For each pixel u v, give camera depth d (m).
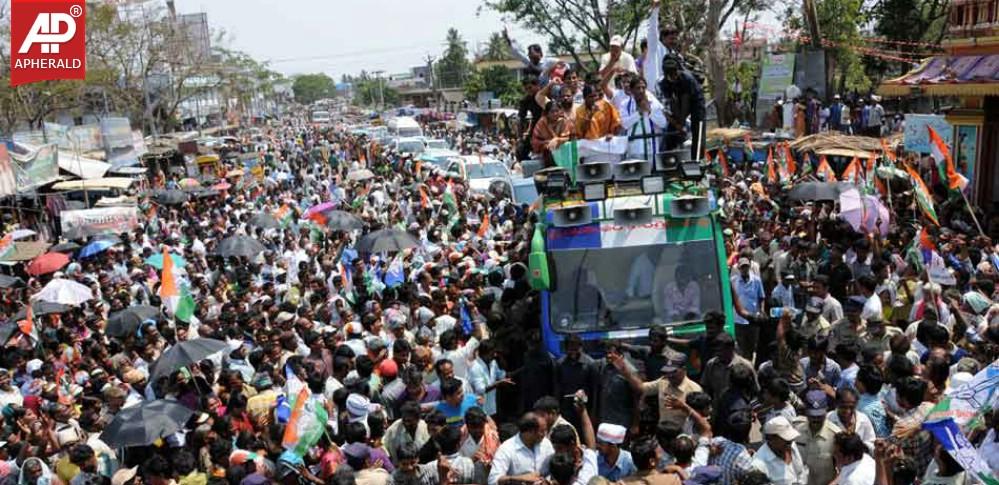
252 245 16.16
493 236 19.09
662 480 5.84
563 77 11.88
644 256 8.98
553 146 10.67
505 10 42.06
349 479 6.17
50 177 24.89
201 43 62.31
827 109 26.73
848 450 5.93
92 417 8.64
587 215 9.01
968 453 5.41
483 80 75.38
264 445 7.55
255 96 120.94
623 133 10.47
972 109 17.22
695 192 9.24
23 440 8.49
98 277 16.12
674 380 7.39
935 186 17.56
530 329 9.84
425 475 6.50
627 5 40.22
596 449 7.13
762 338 10.13
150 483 6.91
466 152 44.00
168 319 11.89
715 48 32.03
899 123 27.05
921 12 33.81
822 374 8.19
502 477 6.39
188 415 7.86
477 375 8.77
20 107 35.72
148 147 40.88
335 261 15.95
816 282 9.77
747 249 12.18
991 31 15.84
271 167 43.94
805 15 33.00
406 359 8.77
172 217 26.41
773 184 20.19
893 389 7.14
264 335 9.89
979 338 8.36
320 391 8.28
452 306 11.07
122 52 45.47
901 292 10.57
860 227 12.31
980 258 11.79
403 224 20.61
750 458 6.23
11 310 15.13
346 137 63.94
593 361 8.08
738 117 36.44
